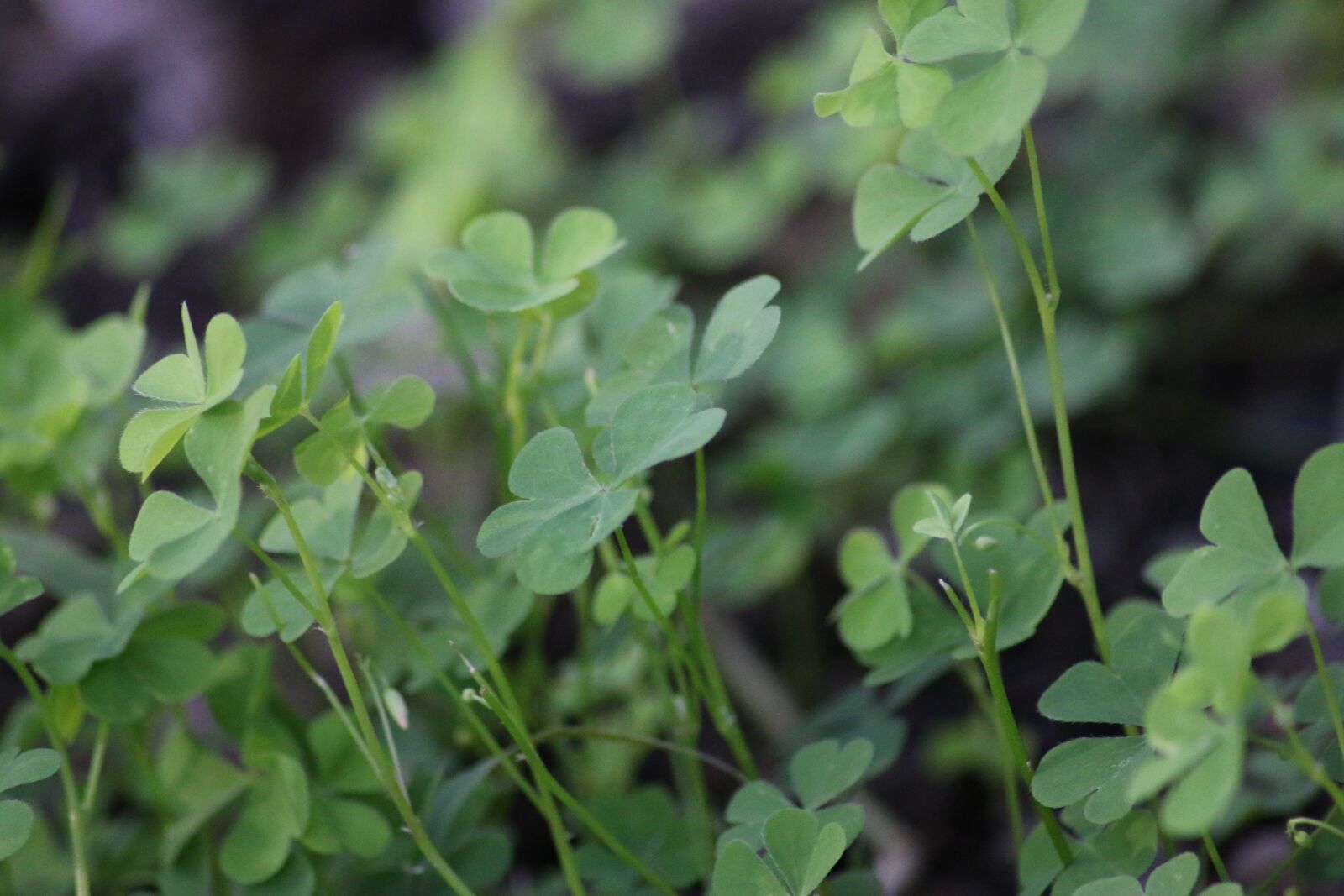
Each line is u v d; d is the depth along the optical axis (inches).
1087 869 14.4
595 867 15.5
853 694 16.4
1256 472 25.0
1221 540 14.0
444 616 15.8
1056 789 14.2
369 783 15.3
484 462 23.0
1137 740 14.2
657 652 15.6
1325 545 13.9
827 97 14.1
